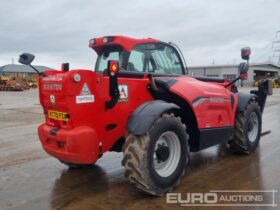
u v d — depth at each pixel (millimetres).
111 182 4270
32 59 3963
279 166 4805
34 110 14203
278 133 7441
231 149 5555
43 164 5199
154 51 4676
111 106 3654
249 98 5410
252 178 4297
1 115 12305
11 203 3650
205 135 4391
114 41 4395
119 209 3428
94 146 3590
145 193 3705
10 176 4613
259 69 59469
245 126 5316
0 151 6137
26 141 7066
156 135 3562
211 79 5414
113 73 3510
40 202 3666
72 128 3580
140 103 4059
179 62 5121
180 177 3943
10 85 39781
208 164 4980
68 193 3916
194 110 4176
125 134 3691
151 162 3535
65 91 3512
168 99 4277
